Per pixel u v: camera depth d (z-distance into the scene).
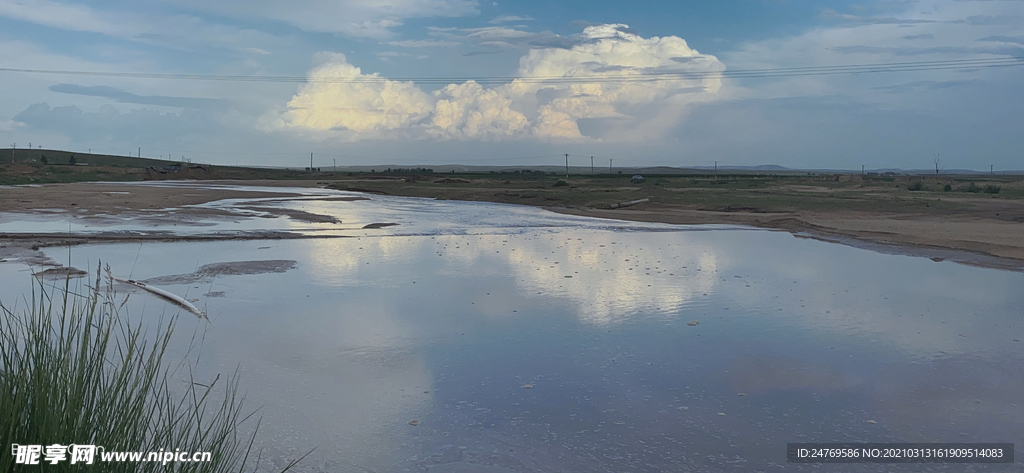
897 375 7.37
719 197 45.22
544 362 7.73
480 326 9.36
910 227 25.41
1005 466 5.14
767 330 9.31
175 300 10.55
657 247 19.55
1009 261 16.52
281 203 40.34
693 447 5.48
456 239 21.14
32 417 2.83
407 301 11.02
